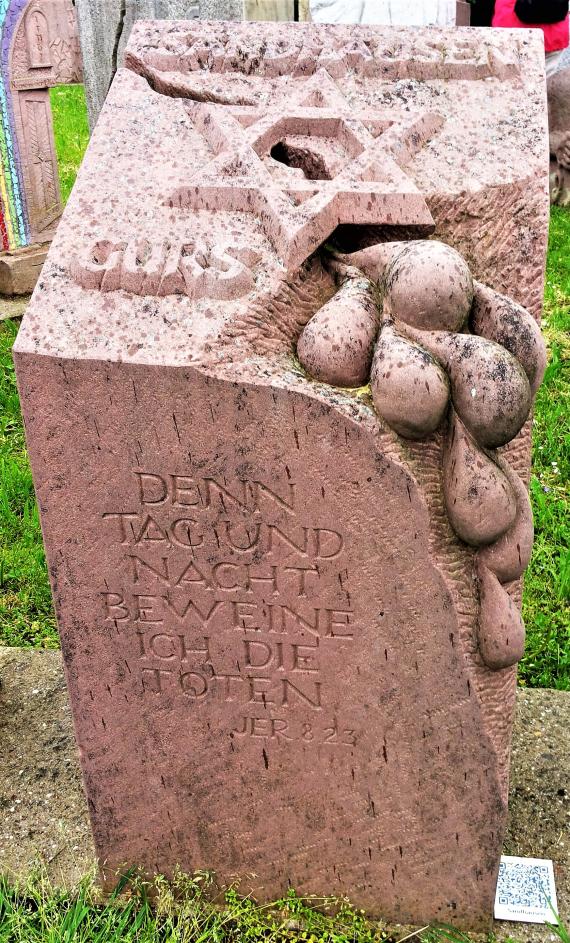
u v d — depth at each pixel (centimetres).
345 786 204
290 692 197
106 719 206
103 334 173
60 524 188
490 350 164
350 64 199
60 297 177
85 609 196
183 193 183
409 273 165
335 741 200
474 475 169
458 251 181
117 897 222
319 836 211
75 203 186
